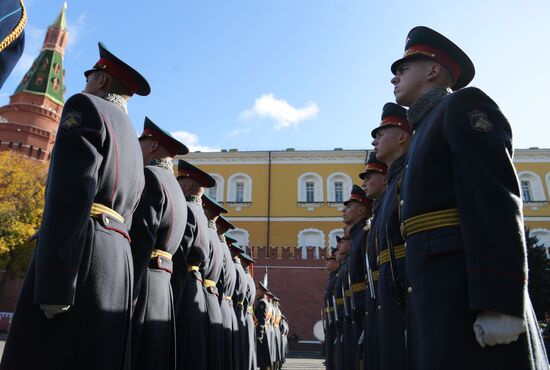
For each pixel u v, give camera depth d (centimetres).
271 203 4503
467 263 201
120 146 279
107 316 245
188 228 450
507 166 212
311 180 4597
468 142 221
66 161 240
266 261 3581
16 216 3334
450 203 231
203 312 453
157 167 402
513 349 196
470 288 195
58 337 228
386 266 332
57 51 6238
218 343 500
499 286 188
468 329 202
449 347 202
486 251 196
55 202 228
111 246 260
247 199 4531
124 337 257
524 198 4450
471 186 211
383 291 330
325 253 3584
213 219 589
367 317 411
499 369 194
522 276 191
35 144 5194
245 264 1008
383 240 341
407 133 427
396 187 327
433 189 238
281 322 1770
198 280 458
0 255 3244
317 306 3428
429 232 233
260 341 1080
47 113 5491
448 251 221
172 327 370
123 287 261
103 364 237
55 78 5991
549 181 4459
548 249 3606
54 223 224
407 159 271
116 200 274
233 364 614
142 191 331
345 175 4584
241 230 4425
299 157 4669
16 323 228
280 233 4403
